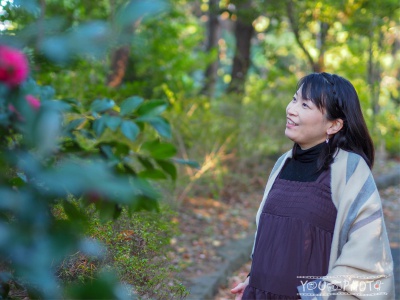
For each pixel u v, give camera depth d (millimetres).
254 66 12352
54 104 1246
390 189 9367
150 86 10086
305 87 2234
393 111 13359
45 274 1065
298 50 11039
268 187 2348
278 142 8398
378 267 2037
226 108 8352
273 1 8625
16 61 1194
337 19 8969
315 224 2139
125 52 7832
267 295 2186
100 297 1073
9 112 1305
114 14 1175
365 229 2059
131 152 1516
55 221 1246
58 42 1145
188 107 7852
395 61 13234
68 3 8258
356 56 10773
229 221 6566
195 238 5684
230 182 7812
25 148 1331
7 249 1058
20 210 1127
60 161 1478
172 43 10289
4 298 1613
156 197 1346
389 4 8641
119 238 2854
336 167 2170
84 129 1672
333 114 2203
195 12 13539
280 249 2172
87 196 1296
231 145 7840
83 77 6215
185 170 6875
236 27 10688
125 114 1536
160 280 2979
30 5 1339
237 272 5363
